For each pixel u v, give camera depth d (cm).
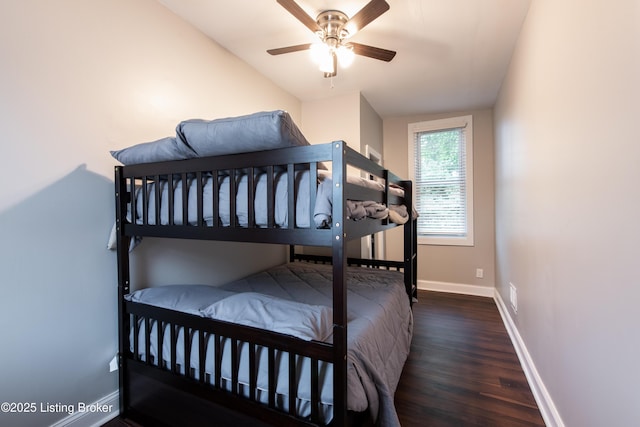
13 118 126
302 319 120
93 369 154
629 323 86
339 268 102
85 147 151
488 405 166
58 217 141
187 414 135
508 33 220
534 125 182
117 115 164
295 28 215
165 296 155
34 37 132
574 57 124
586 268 114
